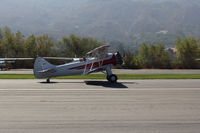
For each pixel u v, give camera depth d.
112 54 49.09
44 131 18.64
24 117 22.11
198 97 31.52
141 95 32.88
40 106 26.31
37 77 47.75
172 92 35.31
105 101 28.92
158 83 45.12
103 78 54.22
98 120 21.28
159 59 115.50
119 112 23.88
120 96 32.09
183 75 61.78
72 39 124.44
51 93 34.28
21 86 40.75
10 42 123.69
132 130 18.86
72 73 48.28
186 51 124.50
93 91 36.03
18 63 107.94
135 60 110.06
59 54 124.38
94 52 48.69
